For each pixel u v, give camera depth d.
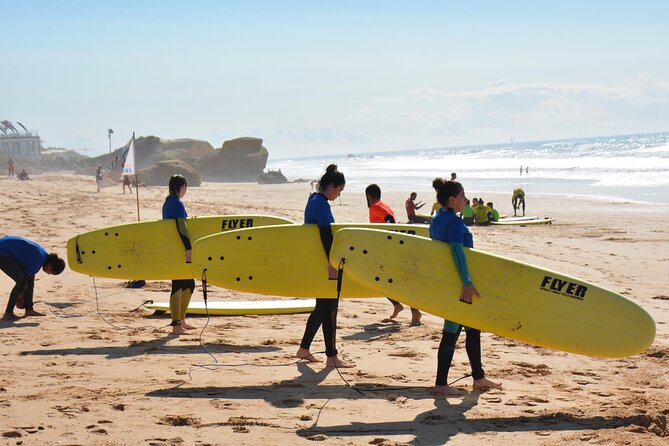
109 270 9.22
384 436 4.84
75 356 7.20
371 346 7.99
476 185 59.12
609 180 58.00
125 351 7.48
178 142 106.56
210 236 7.58
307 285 7.28
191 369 6.71
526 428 5.09
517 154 154.38
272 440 4.70
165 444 4.57
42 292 11.26
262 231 7.44
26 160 96.62
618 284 14.27
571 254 19.08
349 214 31.69
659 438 4.89
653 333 5.86
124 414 5.21
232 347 7.76
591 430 5.04
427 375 6.67
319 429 4.96
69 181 54.38
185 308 8.65
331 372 6.70
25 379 6.26
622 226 26.62
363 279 6.15
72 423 4.96
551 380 6.65
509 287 5.96
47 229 19.00
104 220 21.86
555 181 59.97
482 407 5.60
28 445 4.50
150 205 29.41
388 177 83.31
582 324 5.90
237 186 74.06
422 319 9.73
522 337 5.98
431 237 6.11
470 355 6.13
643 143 156.38
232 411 5.35
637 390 6.32
